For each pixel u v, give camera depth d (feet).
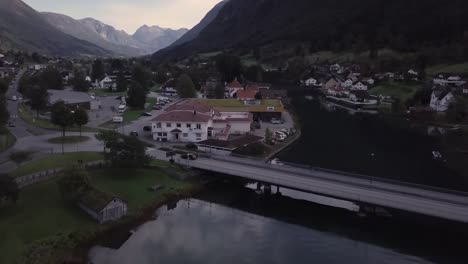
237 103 431.84
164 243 173.88
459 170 274.57
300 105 564.30
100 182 217.77
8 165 231.30
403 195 200.23
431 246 178.50
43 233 165.17
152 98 546.26
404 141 357.00
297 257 166.50
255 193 238.89
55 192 199.52
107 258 159.53
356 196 197.06
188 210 209.87
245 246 174.50
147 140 311.47
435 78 636.89
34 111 404.77
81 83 591.37
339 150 322.75
